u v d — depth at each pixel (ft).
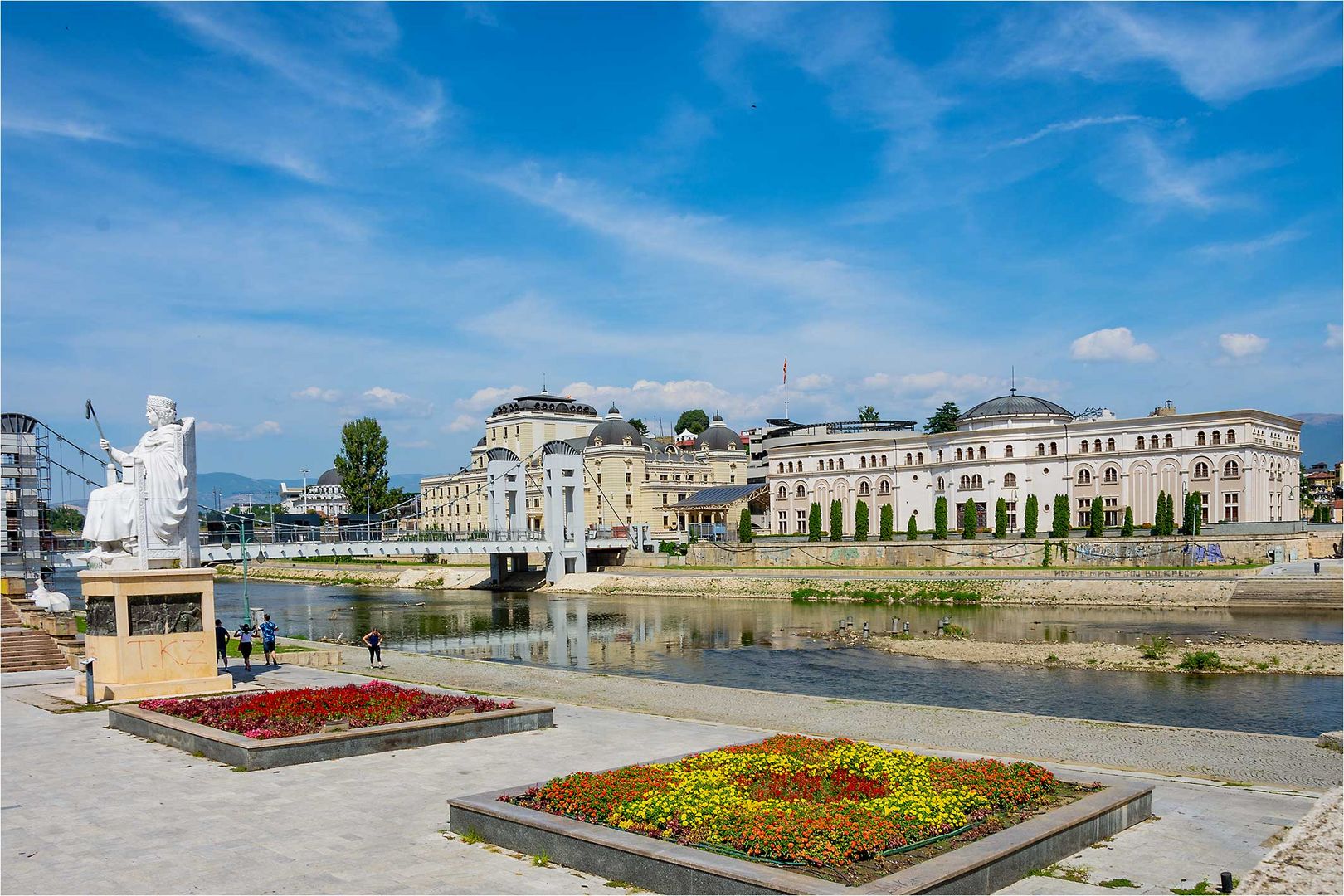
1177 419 377.09
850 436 502.38
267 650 181.16
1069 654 201.46
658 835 61.21
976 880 55.52
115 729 110.93
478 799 70.64
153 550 135.03
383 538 464.65
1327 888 29.22
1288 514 395.34
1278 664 183.73
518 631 283.59
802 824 59.88
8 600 196.44
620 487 545.44
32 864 63.41
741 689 155.22
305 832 70.13
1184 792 83.05
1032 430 414.41
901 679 186.19
